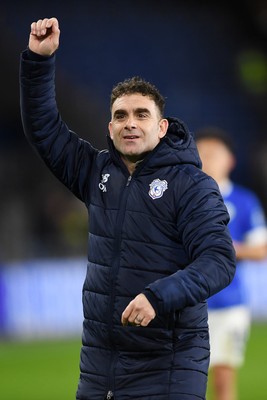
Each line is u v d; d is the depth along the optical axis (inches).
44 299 1936.5
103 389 556.4
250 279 2084.2
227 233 533.0
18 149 2792.8
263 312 2097.7
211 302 930.7
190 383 545.3
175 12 3309.5
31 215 2465.6
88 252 579.5
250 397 1216.2
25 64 587.2
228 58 3235.7
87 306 569.3
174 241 555.8
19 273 1919.3
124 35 3166.8
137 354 550.3
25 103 594.9
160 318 542.3
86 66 3026.6
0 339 1866.4
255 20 3312.0
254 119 3080.7
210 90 3125.0
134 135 556.7
